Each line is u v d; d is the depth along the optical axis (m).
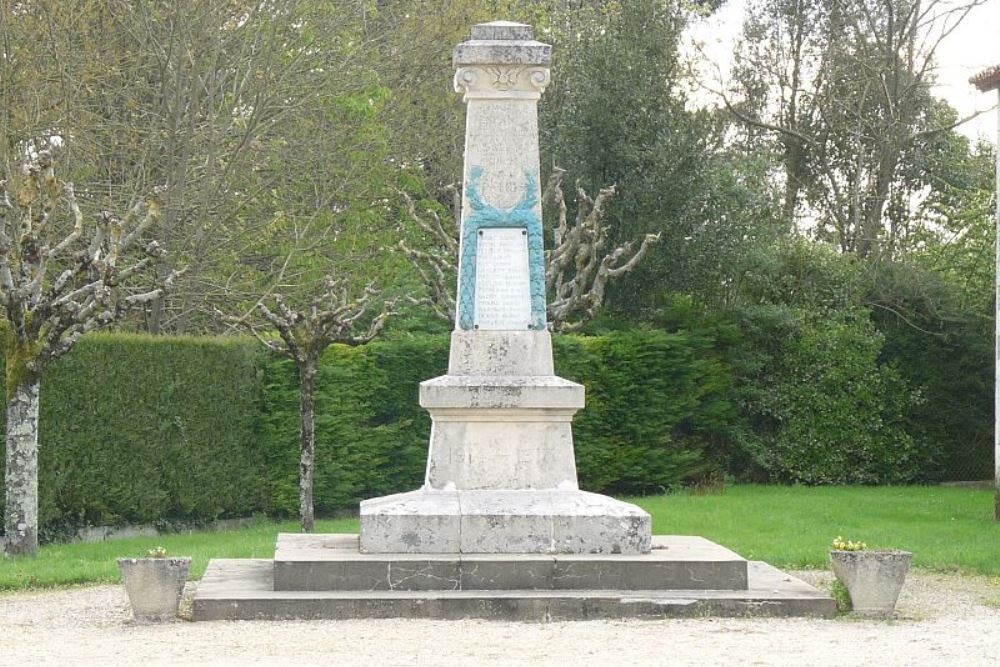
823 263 29.84
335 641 10.53
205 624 11.48
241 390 21.31
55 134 22.22
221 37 23.75
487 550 12.67
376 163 26.38
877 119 36.22
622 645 10.38
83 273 16.67
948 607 12.93
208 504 20.62
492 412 13.19
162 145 23.53
